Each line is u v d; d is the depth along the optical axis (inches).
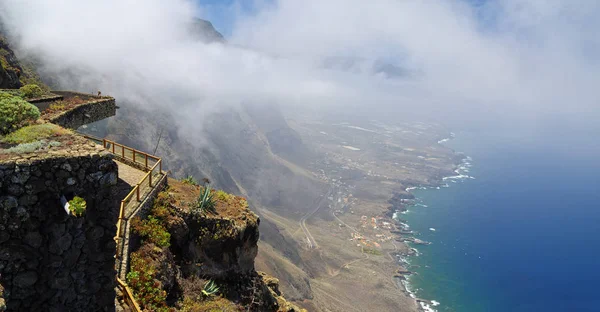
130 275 645.3
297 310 1056.8
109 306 539.5
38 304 482.3
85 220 507.2
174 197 887.7
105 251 527.5
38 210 475.5
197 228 838.5
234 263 882.1
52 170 482.9
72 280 503.8
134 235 726.5
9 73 1553.9
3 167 455.2
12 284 465.1
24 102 641.0
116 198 782.5
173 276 740.7
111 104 1162.0
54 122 862.5
